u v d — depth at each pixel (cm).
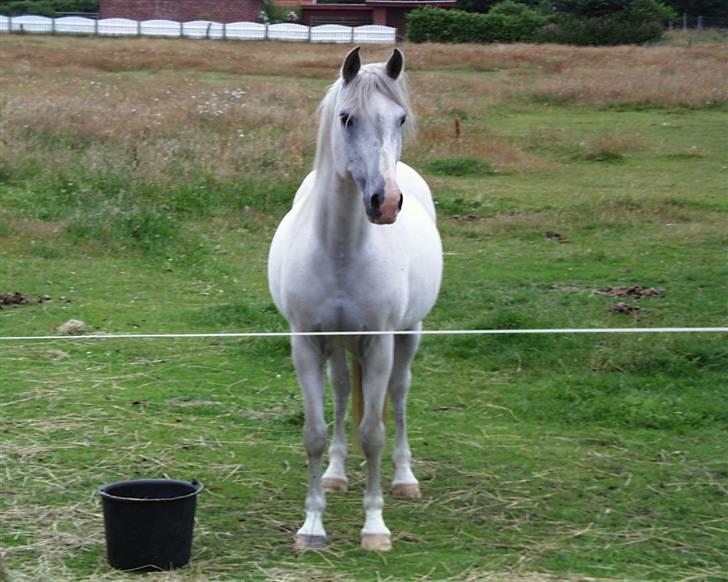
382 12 6556
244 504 583
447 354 877
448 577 486
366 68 482
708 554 522
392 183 461
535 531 549
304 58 3903
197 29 5450
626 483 620
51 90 2436
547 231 1362
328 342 521
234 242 1296
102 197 1388
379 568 496
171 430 702
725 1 6419
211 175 1496
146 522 486
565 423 732
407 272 536
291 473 634
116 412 735
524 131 2261
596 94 2786
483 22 4969
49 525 546
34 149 1619
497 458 662
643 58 3841
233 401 766
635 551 524
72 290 1073
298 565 499
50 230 1275
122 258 1207
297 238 519
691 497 600
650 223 1405
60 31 5303
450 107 2516
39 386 787
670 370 830
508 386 806
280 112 2084
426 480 624
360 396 561
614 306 990
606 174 1809
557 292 1059
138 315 987
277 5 7600
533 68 3650
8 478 612
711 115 2581
